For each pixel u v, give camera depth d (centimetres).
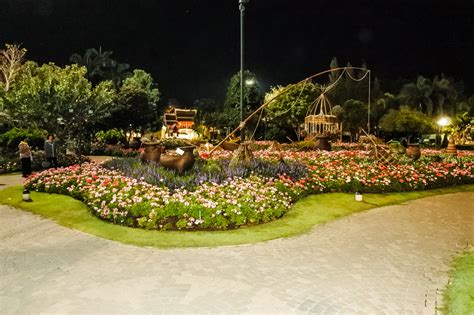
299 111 4066
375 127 5281
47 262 626
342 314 461
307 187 1143
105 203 916
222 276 570
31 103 2114
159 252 675
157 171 1076
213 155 1585
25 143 1593
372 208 1034
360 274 583
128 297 500
